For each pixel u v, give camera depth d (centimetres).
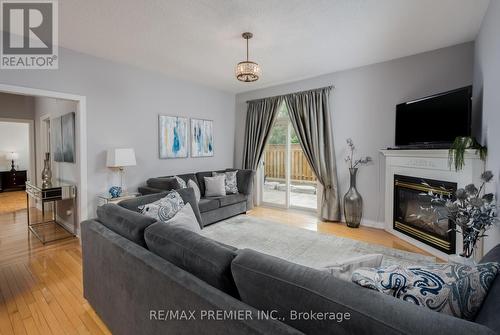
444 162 276
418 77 345
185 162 474
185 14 243
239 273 99
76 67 327
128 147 387
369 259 110
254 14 243
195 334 104
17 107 515
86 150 341
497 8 203
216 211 409
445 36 292
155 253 139
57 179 438
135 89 393
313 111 439
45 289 223
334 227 395
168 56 349
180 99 459
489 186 222
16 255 292
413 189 318
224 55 346
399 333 66
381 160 383
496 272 96
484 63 247
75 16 246
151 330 128
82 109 334
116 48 321
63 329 174
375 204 392
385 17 249
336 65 388
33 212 486
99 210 197
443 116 282
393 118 368
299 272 91
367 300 76
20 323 180
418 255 289
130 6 229
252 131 534
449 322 65
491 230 217
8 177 728
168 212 224
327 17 249
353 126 407
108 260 162
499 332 67
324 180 430
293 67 396
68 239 344
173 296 113
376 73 380
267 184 563
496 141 205
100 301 176
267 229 380
